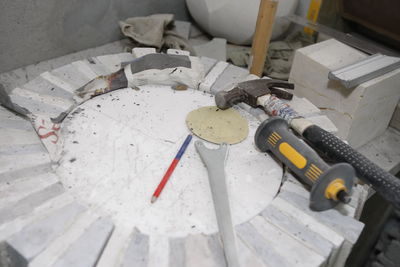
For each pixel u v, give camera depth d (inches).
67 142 40.8
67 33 65.6
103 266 29.6
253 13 66.4
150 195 35.9
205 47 72.2
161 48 69.5
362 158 36.6
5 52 59.7
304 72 58.0
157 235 32.2
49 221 31.6
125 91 49.9
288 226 33.8
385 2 58.5
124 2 70.2
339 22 70.9
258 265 30.3
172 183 37.3
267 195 37.3
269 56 70.8
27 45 61.7
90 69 52.5
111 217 33.5
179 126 44.9
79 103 46.8
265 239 32.5
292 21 69.6
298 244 32.4
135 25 69.1
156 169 38.8
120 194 35.7
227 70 55.4
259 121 47.2
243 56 70.6
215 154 39.6
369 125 59.0
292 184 38.4
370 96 53.4
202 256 30.6
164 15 70.4
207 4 68.8
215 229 33.4
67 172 37.4
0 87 44.9
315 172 34.7
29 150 39.0
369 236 66.1
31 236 30.3
